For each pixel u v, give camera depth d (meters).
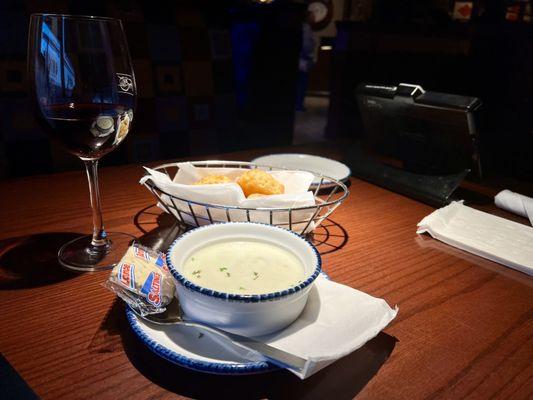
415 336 0.56
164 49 1.76
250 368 0.44
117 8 1.65
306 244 0.57
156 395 0.45
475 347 0.55
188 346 0.48
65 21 0.63
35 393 0.44
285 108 2.70
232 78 2.00
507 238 0.84
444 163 1.08
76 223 0.85
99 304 0.60
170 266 0.50
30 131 1.52
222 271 0.53
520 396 0.47
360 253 0.79
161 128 1.81
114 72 0.69
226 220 0.77
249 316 0.46
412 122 1.09
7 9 1.44
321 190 1.10
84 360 0.49
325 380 0.48
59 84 0.65
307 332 0.49
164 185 0.77
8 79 1.45
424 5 3.80
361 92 1.20
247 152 1.41
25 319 0.56
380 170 1.21
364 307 0.52
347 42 4.09
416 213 1.01
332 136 4.54
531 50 2.06
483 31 2.47
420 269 0.74
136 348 0.51
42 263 0.69
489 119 2.10
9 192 0.99
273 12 2.46
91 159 0.74
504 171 1.37
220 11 1.96
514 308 0.64
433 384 0.48
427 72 3.30
